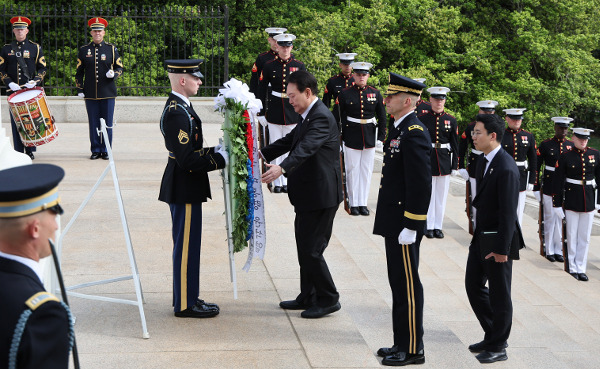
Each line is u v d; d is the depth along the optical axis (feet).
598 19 78.54
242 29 82.33
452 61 76.33
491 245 18.38
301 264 17.15
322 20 70.03
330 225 17.06
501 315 19.20
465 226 34.19
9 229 7.41
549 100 73.87
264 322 16.47
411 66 74.74
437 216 31.86
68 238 21.86
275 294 18.34
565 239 32.65
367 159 30.37
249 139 16.39
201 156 15.76
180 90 15.87
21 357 6.98
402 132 15.93
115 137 38.96
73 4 69.46
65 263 19.66
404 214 15.76
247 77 76.23
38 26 69.67
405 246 16.12
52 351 7.09
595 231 41.78
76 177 29.76
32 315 7.04
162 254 20.74
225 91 16.19
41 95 27.86
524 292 28.43
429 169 15.61
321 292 16.98
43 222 7.59
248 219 16.70
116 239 21.97
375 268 24.34
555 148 33.22
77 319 16.12
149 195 27.40
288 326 16.31
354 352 15.02
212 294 18.10
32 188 7.38
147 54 69.31
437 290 25.35
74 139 38.32
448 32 76.43
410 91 15.84
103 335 15.33
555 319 25.79
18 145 32.30
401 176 16.10
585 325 25.38
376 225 16.52
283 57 30.66
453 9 73.82
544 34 73.61
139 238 22.15
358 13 73.87
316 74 63.05
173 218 16.44
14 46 34.32
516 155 32.76
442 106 31.24
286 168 15.61
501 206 18.28
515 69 75.72
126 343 14.97
